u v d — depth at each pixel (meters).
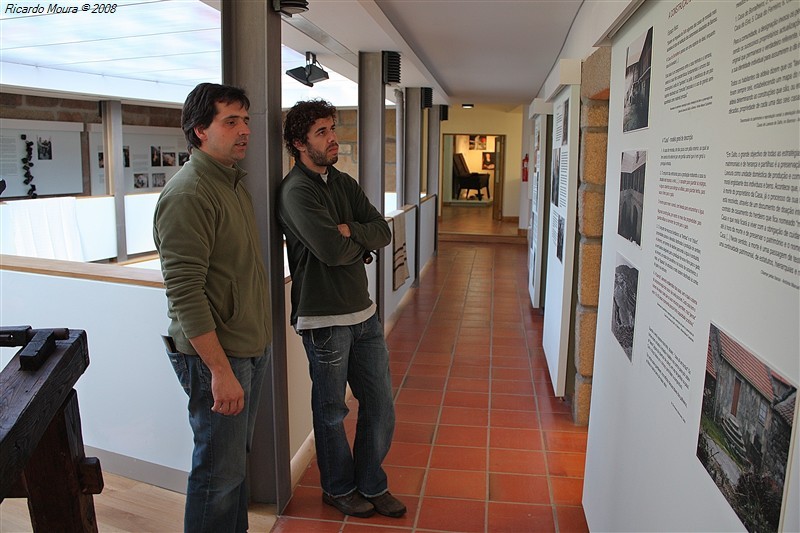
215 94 1.81
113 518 2.45
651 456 1.44
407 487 2.75
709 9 1.07
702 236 1.10
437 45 5.61
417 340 5.10
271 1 2.32
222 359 1.77
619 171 1.83
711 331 1.05
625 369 1.72
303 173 2.26
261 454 2.55
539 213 5.93
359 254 2.28
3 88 6.41
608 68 2.54
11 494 1.20
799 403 0.75
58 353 1.12
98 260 8.14
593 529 2.19
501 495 2.68
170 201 1.72
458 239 11.48
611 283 1.95
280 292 2.51
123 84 7.36
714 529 1.03
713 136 1.05
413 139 7.41
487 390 3.96
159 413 2.61
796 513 0.76
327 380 2.33
